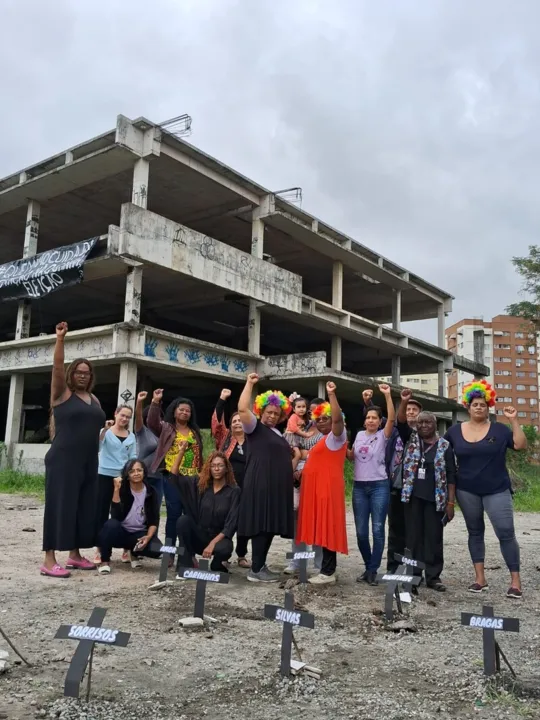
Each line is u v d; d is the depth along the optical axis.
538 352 97.69
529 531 12.31
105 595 5.87
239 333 34.12
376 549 6.89
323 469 6.75
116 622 5.01
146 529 7.39
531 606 6.07
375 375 39.94
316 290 35.91
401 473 6.84
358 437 7.29
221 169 22.27
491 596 6.47
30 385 29.67
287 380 24.61
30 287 21.34
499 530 6.60
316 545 7.24
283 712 3.45
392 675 4.07
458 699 3.70
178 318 31.02
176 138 20.33
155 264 19.59
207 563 5.19
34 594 5.84
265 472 6.64
